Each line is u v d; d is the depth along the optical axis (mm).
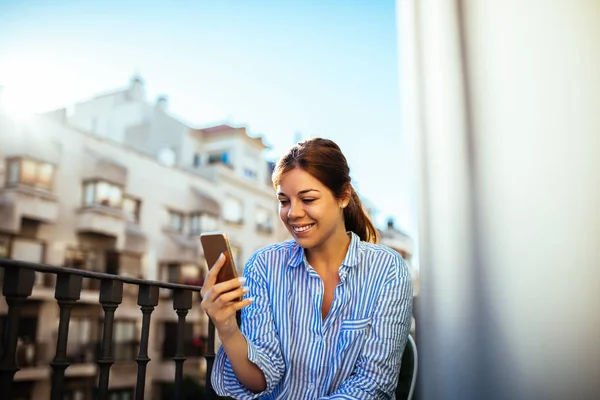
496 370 608
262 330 1072
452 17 716
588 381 572
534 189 627
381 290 1079
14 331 1043
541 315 599
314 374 1042
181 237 29406
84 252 25766
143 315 1419
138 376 1397
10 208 23625
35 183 24656
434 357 647
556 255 604
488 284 630
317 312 1074
